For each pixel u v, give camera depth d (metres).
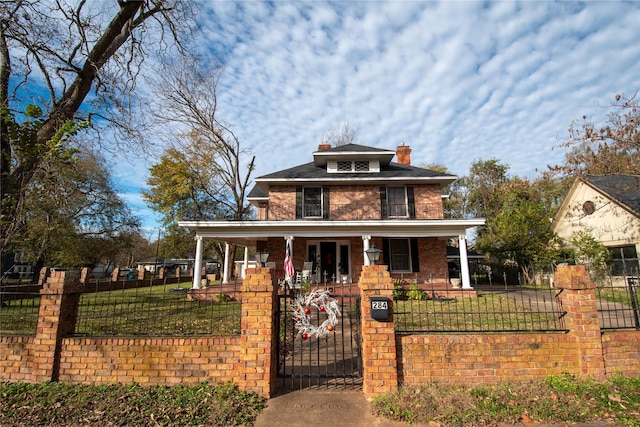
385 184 16.94
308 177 16.73
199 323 8.06
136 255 44.94
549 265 19.23
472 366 4.50
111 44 10.00
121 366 4.54
